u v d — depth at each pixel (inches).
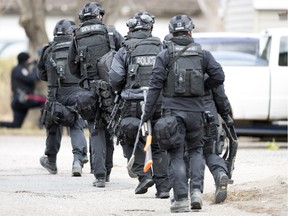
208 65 1188.5
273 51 2277.3
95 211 1218.0
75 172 1630.2
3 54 5246.1
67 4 5506.9
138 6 5265.8
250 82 2269.9
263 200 1249.4
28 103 3034.0
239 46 2294.5
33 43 3275.1
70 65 1493.6
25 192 1380.4
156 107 1264.8
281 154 2086.6
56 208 1230.3
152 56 1314.0
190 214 1171.9
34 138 2706.7
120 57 1332.4
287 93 2277.3
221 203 1250.0
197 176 1195.3
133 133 1306.6
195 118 1181.1
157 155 1318.9
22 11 3255.4
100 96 1433.3
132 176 1339.8
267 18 3538.4
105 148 1480.1
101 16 1492.4
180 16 1200.8
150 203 1290.6
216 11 4212.6
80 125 1656.0
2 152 2170.3
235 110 2266.2
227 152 1309.1
